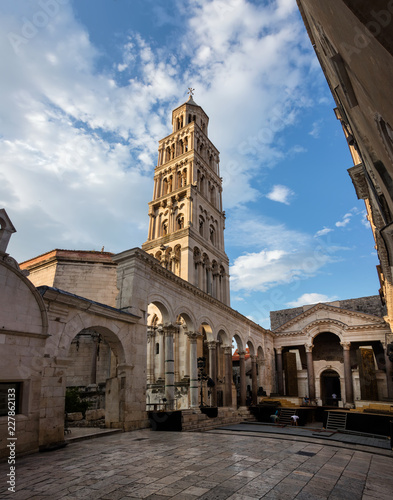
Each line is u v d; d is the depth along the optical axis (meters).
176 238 45.56
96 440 19.41
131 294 25.55
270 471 12.68
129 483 10.91
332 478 12.22
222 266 51.94
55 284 37.72
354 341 51.91
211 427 26.78
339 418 29.83
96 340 36.91
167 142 58.78
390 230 17.20
